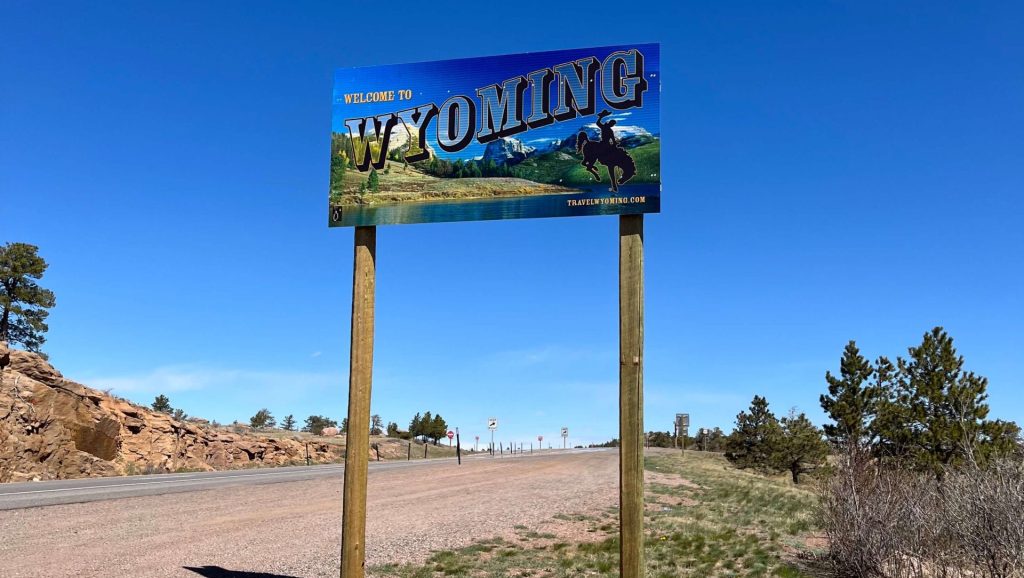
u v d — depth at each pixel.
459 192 7.96
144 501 16.91
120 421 33.88
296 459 48.84
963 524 9.02
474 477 28.95
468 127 8.05
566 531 14.12
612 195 7.54
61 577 8.47
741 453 41.88
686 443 92.62
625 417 7.20
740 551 12.07
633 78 7.70
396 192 8.09
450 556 11.09
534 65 7.96
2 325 45.78
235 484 22.98
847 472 10.88
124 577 8.64
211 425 53.69
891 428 20.66
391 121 8.22
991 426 19.09
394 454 61.91
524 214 7.79
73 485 21.72
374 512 16.77
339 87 8.36
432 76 8.20
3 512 13.79
